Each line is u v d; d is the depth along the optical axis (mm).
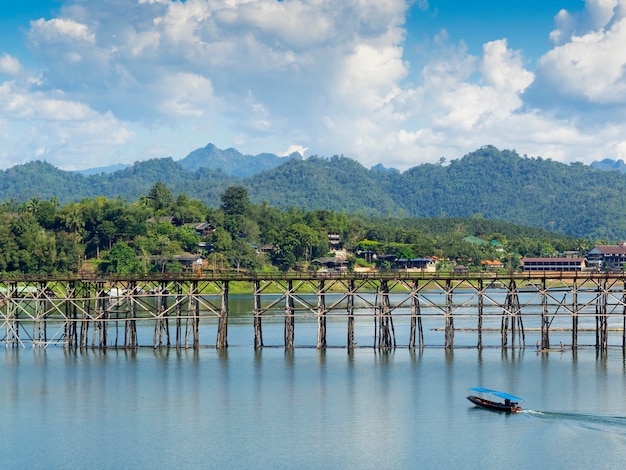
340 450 66688
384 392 84500
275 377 91750
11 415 77562
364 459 64625
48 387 88250
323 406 79438
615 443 67938
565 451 66062
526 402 79875
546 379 89688
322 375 92688
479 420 74375
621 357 103062
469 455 65312
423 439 69250
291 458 64938
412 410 77750
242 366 98062
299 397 82875
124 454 66312
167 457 65500
